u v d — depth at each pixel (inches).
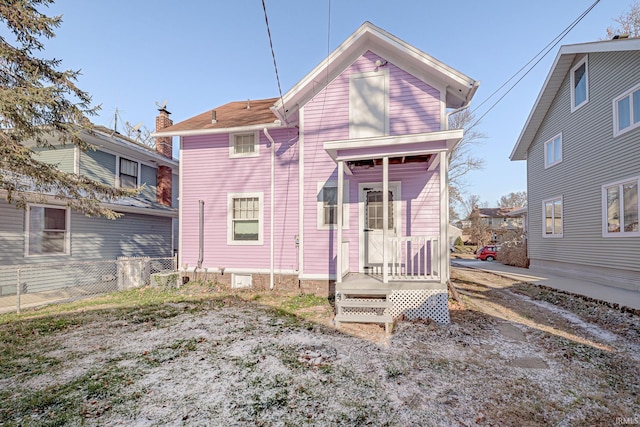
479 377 144.3
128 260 400.5
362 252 310.2
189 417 113.9
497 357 167.3
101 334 206.1
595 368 153.6
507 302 303.1
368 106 313.9
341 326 221.9
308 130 328.2
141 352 174.4
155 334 205.0
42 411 117.3
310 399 125.9
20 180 329.4
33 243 371.9
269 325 224.4
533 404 121.9
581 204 432.5
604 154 383.6
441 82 297.9
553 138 508.7
